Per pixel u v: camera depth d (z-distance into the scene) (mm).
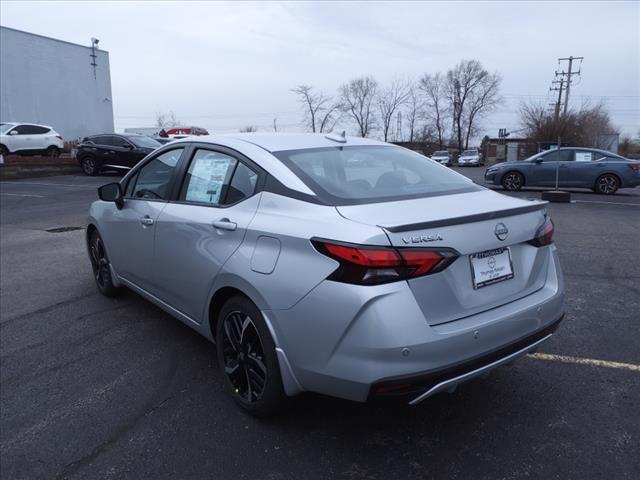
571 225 9281
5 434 2924
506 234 2662
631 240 7844
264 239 2742
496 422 2914
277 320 2611
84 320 4625
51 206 12375
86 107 36219
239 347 2996
